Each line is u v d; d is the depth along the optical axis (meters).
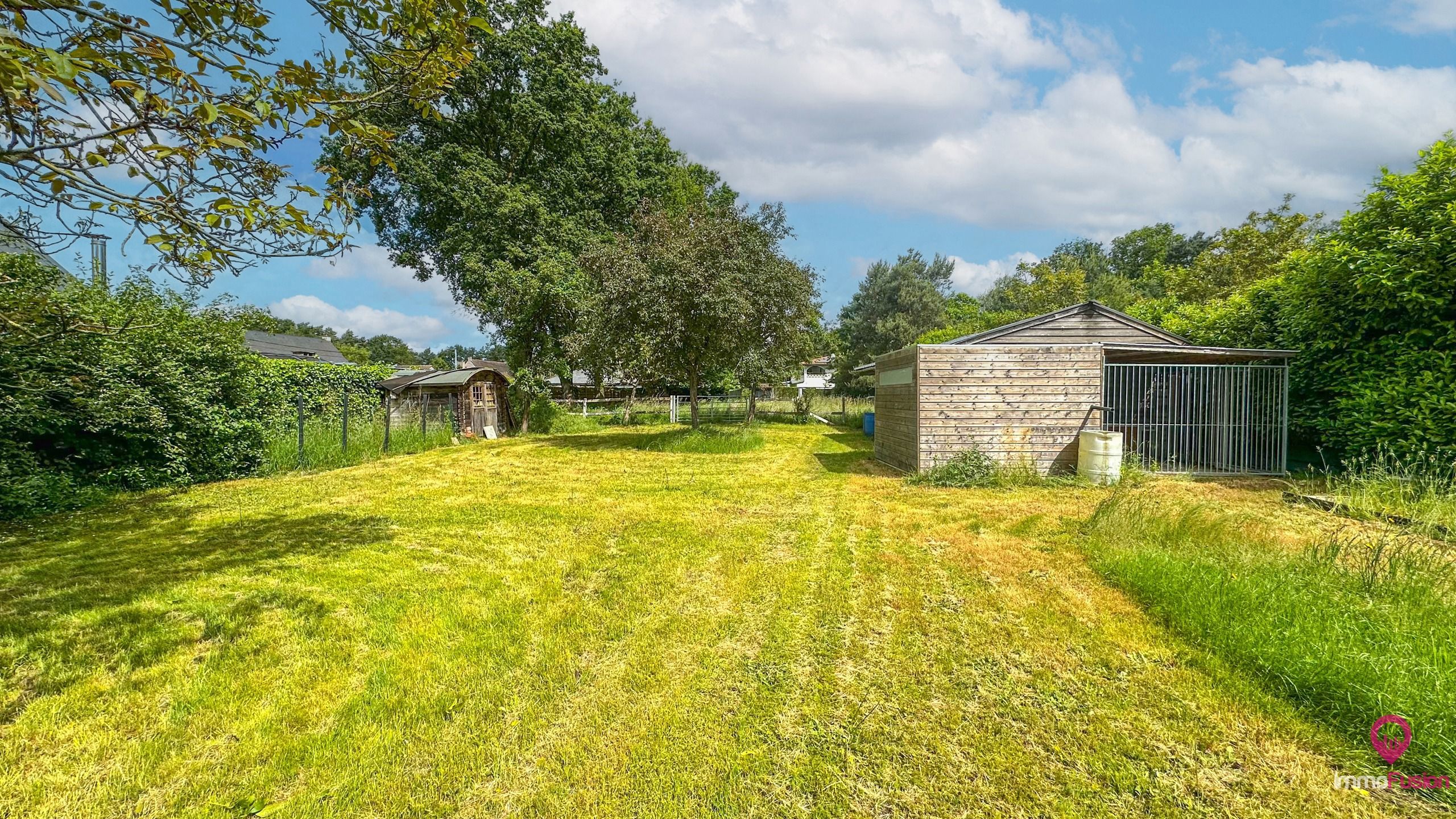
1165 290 26.88
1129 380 11.06
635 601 3.89
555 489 8.20
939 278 39.81
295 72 2.86
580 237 20.12
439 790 2.07
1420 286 6.64
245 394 9.41
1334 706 2.40
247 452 9.30
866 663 3.00
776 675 2.89
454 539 5.46
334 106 3.23
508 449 13.61
